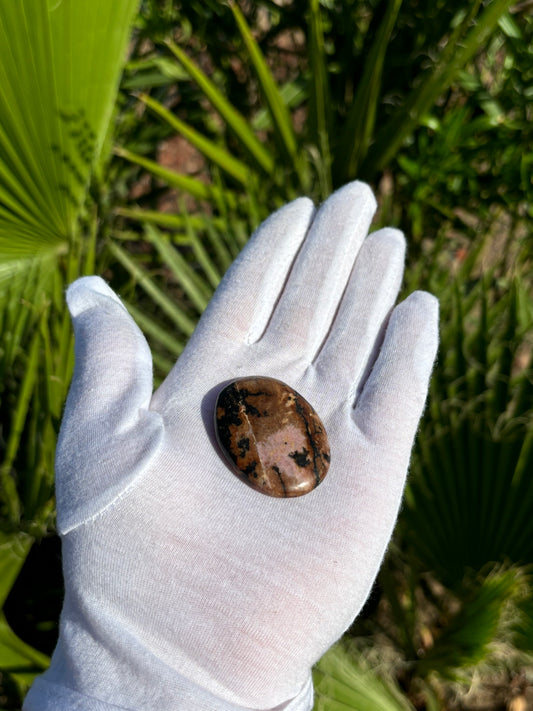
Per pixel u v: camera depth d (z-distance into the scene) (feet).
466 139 1.26
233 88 1.53
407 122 1.10
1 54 0.84
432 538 0.93
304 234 0.83
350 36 1.33
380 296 0.80
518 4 1.34
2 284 1.01
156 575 0.62
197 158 2.00
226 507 0.66
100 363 0.69
